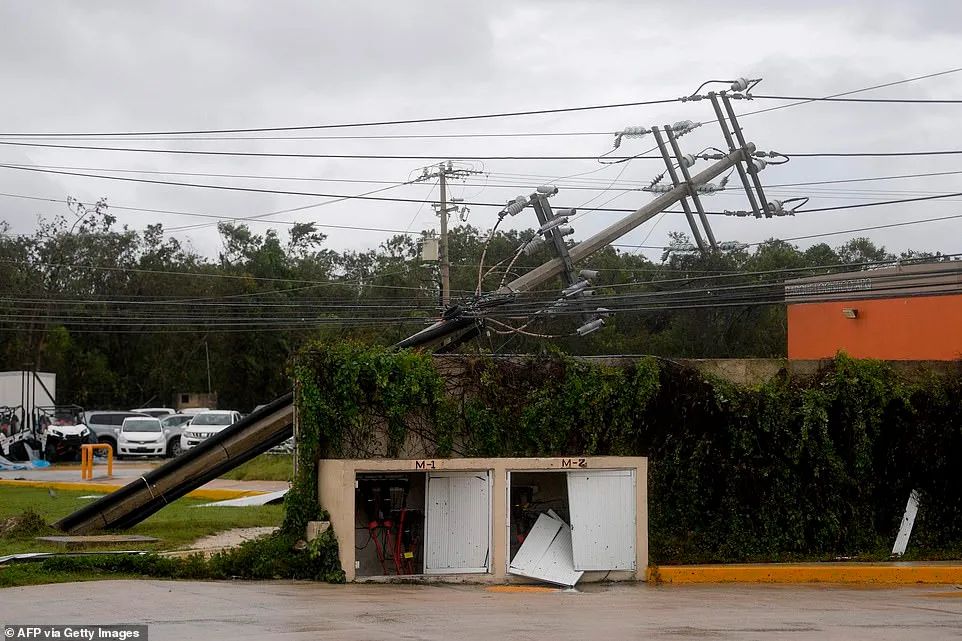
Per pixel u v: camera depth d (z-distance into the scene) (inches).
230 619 426.9
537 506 654.5
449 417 630.5
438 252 1467.8
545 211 961.5
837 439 681.0
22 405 1755.7
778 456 673.6
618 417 660.1
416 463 596.4
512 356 657.0
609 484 621.6
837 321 1093.1
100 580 555.2
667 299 1067.3
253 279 2375.7
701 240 968.9
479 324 851.4
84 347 2571.4
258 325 2178.9
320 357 616.1
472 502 605.6
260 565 585.6
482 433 637.3
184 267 2546.8
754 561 658.2
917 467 697.0
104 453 1905.8
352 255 2564.0
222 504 1001.5
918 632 415.5
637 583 611.8
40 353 2365.9
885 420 692.1
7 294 2203.5
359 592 538.9
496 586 591.5
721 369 682.2
